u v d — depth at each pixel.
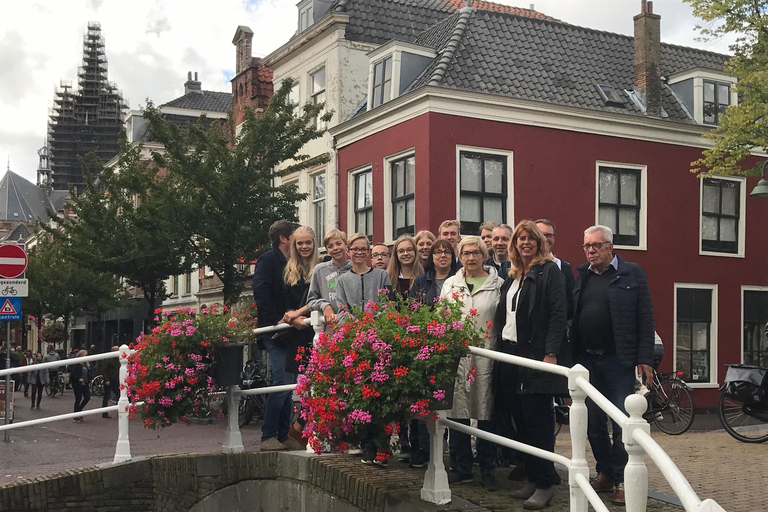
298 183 22.66
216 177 16.75
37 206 118.00
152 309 21.69
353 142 20.17
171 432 13.41
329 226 21.06
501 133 18.03
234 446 7.30
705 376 20.78
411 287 6.37
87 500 7.62
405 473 6.04
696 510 2.22
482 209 17.78
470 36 19.19
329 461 6.43
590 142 19.11
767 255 21.80
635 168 19.80
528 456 5.18
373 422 4.93
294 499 6.68
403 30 22.16
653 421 12.44
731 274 21.17
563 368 4.16
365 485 5.73
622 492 5.28
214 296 29.52
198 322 6.88
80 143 139.25
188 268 20.08
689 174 20.55
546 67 19.50
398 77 18.67
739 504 5.98
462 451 5.84
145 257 19.59
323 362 5.07
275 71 24.38
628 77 20.58
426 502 5.17
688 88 20.98
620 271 5.68
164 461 7.64
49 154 139.25
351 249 6.47
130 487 7.72
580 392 4.11
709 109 20.98
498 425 5.96
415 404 4.77
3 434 13.47
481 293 5.72
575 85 19.48
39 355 38.88
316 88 22.41
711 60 23.19
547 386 5.08
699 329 20.73
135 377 6.89
